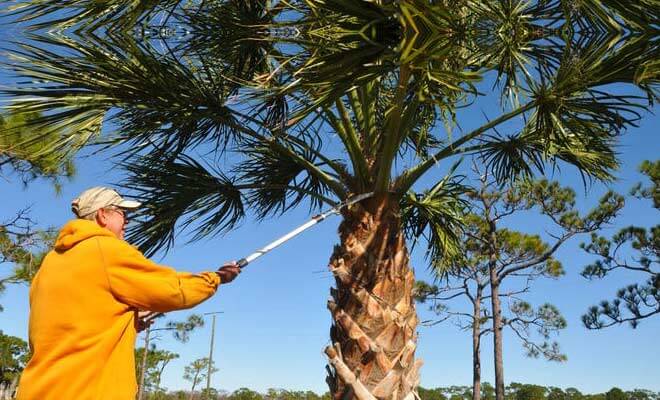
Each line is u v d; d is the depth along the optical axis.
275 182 5.94
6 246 10.40
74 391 1.86
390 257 4.40
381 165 4.48
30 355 2.01
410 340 4.30
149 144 4.68
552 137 5.35
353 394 4.15
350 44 3.36
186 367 43.34
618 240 13.84
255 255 3.23
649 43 3.67
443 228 6.64
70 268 1.98
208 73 4.57
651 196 13.56
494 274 15.71
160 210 5.07
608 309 13.74
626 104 4.03
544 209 14.80
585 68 3.95
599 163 5.46
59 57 4.09
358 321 4.27
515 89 4.22
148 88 4.27
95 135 4.38
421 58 3.35
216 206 5.34
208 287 2.21
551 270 15.56
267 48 4.53
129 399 1.95
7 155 6.62
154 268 2.06
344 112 4.71
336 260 4.50
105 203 2.24
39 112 4.22
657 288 13.36
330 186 5.02
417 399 4.27
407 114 4.44
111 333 1.96
